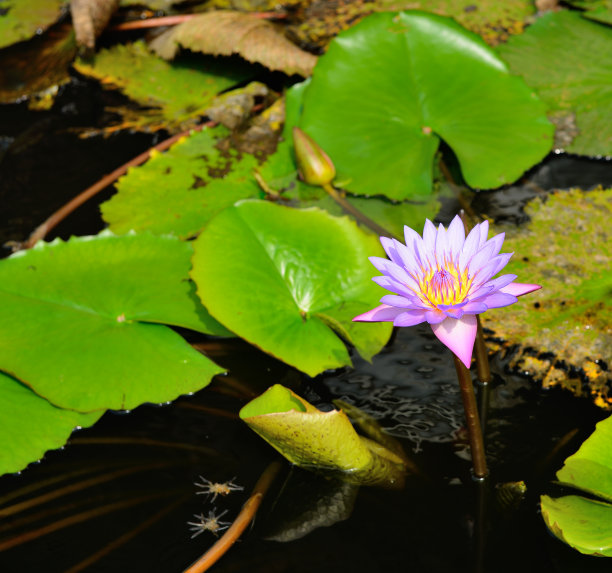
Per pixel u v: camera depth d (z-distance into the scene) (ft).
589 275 6.90
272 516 6.58
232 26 7.66
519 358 6.79
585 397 6.72
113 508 6.61
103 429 6.75
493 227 7.07
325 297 6.89
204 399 6.81
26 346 6.79
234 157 7.39
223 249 6.90
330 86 7.36
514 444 6.66
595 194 7.11
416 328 6.94
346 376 6.82
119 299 6.89
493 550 6.51
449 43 7.36
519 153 7.24
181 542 6.56
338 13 7.99
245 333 6.78
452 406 6.75
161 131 7.58
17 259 6.96
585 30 7.63
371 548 6.52
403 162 7.26
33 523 6.60
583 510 6.50
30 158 7.48
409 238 6.53
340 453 6.60
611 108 7.36
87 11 7.83
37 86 7.78
